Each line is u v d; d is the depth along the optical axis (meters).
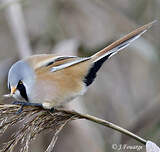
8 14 11.84
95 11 13.17
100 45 11.84
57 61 7.96
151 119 12.00
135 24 12.89
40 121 6.95
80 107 10.24
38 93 7.76
